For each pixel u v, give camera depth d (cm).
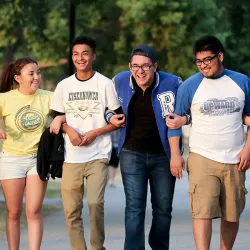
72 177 1472
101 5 5456
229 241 1476
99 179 1462
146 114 1470
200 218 1400
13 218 1511
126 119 1480
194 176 1405
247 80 1402
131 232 1486
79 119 1472
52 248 1766
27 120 1488
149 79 1443
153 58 1445
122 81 1477
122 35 5600
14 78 1509
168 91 1465
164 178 1491
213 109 1391
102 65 5766
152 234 1521
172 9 5312
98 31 5769
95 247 1484
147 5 5278
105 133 1472
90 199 1456
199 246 1398
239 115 1402
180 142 1467
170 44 5366
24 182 1495
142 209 1492
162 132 1467
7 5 3753
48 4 3931
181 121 1413
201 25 5388
